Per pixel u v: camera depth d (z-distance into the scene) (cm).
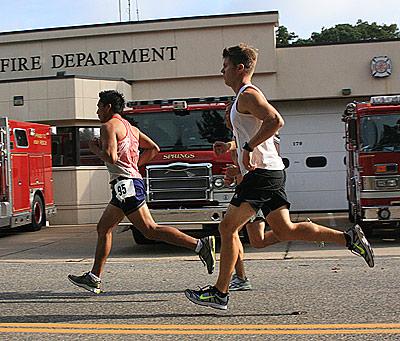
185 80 2030
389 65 1975
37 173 1734
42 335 575
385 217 1212
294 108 2050
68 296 758
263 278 857
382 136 1220
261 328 579
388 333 554
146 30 2023
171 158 1177
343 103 2030
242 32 2002
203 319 620
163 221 1174
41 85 1931
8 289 817
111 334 573
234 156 711
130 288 805
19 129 1631
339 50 1991
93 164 1962
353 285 784
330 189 2033
